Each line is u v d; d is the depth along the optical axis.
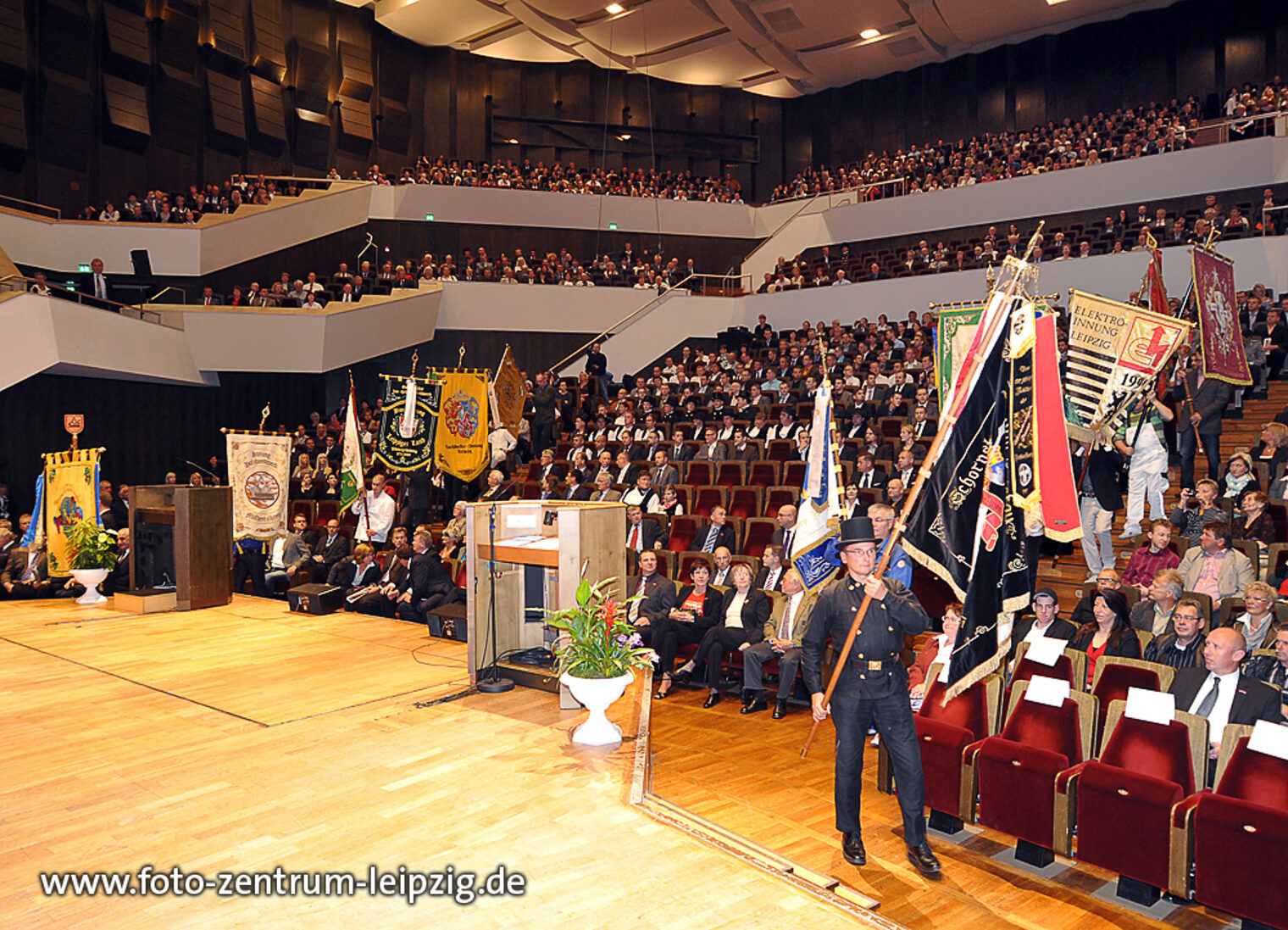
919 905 3.83
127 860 3.79
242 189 20.50
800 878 3.81
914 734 4.17
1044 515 4.30
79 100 19.06
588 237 23.80
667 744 5.91
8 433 14.56
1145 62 24.31
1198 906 3.93
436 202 22.55
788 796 4.97
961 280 18.73
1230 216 16.20
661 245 24.34
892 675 4.13
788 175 30.23
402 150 26.55
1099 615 5.67
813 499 6.99
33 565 10.92
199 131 21.72
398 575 9.62
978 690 4.85
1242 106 19.80
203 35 21.80
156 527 10.24
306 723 5.67
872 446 11.70
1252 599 5.50
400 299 19.44
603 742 5.32
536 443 15.72
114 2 19.91
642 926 3.34
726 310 21.88
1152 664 4.77
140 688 6.50
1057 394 4.32
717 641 7.04
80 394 15.53
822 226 23.39
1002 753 4.38
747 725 6.39
